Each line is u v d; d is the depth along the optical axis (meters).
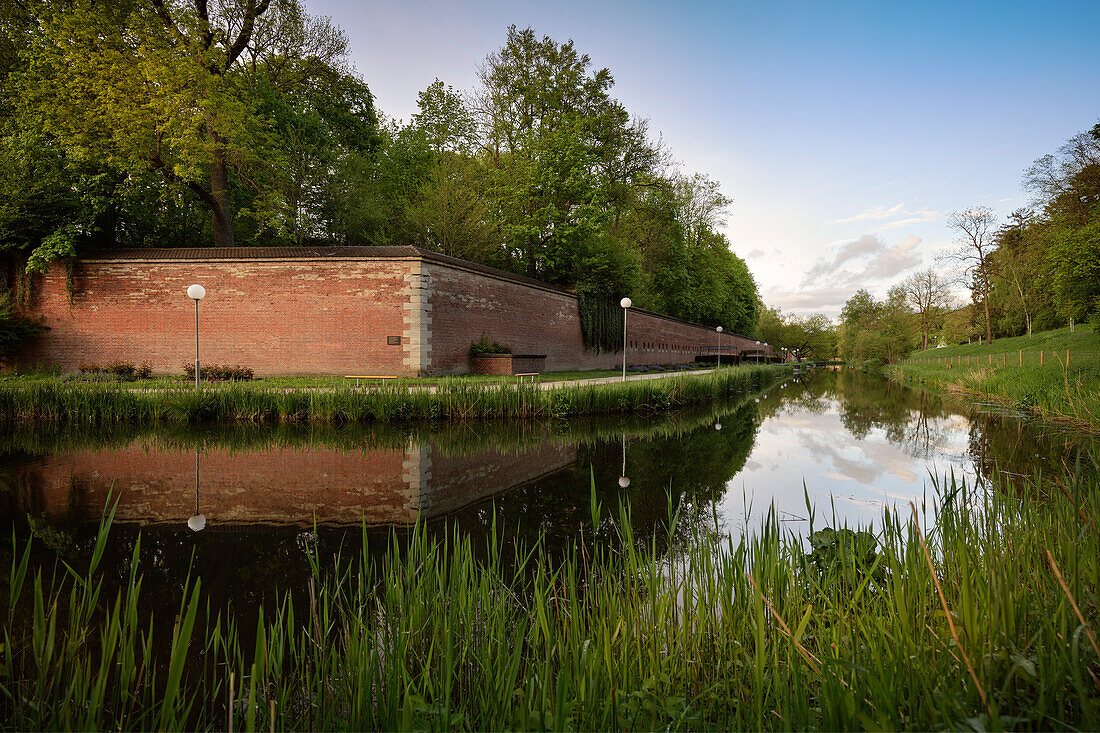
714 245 52.19
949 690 1.70
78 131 18.55
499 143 32.91
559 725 1.64
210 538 4.88
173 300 19.53
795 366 63.62
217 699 2.51
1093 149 30.77
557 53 31.98
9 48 21.50
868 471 7.84
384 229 27.97
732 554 3.04
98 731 1.94
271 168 22.97
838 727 1.66
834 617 2.57
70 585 3.80
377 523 5.38
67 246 18.58
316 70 26.39
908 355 57.47
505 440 10.73
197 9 21.92
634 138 36.72
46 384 13.41
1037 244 36.03
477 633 2.61
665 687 2.24
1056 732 1.62
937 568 3.16
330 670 2.57
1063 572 2.57
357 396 12.70
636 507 5.98
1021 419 13.36
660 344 40.59
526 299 25.61
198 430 11.47
